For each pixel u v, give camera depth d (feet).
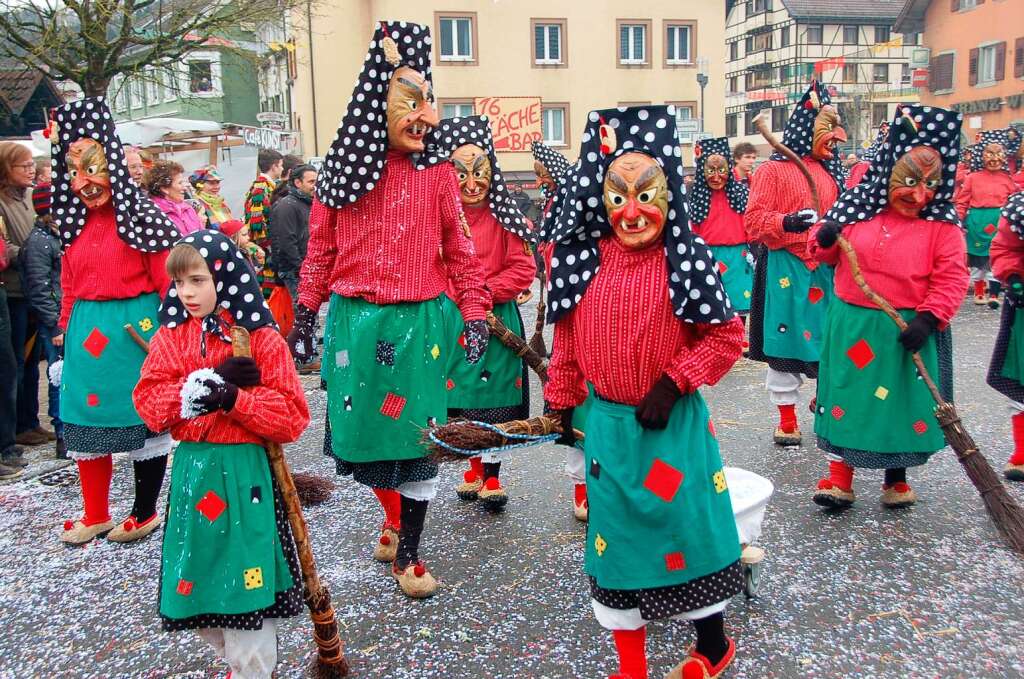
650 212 8.55
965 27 116.06
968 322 31.83
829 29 134.41
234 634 9.18
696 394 9.17
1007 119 109.91
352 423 12.16
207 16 49.03
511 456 18.66
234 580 8.98
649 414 8.55
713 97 93.61
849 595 11.81
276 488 9.46
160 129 47.88
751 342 19.26
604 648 10.71
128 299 14.32
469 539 14.19
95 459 14.38
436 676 10.21
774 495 15.58
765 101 130.00
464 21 86.99
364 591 12.45
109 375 14.05
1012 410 16.15
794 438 18.53
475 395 15.94
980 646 10.50
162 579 9.27
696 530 8.75
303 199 27.04
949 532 13.79
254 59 57.21
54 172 14.28
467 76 87.30
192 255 9.00
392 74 11.84
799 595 11.84
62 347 18.84
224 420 9.11
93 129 13.96
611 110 8.73
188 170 54.95
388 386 12.15
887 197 13.89
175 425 9.24
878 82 135.33
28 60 40.57
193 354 9.31
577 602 11.87
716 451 9.17
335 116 83.51
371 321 12.09
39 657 11.00
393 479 12.33
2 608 12.30
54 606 12.31
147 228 14.16
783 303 18.19
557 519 14.90
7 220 19.90
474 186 15.94
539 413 21.81
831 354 14.38
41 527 15.28
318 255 12.64
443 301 12.73
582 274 9.21
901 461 13.97
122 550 14.19
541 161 19.22
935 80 121.80
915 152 13.43
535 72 88.79
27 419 20.54
